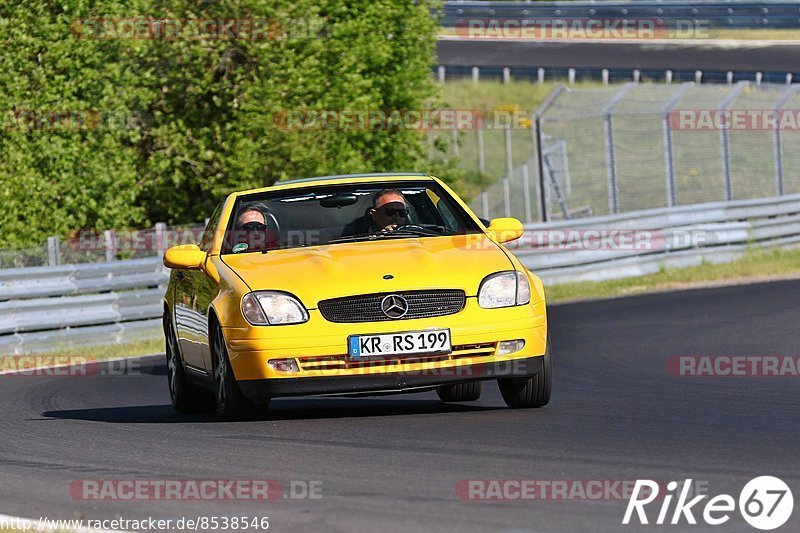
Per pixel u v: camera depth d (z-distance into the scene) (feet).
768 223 223.92
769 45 400.67
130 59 209.05
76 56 199.11
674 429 68.13
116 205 205.87
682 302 161.38
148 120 225.56
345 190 84.02
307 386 71.05
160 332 168.14
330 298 71.46
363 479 56.08
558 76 390.42
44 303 153.07
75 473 61.87
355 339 70.64
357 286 71.82
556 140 281.74
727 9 417.49
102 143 204.03
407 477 56.13
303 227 81.56
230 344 72.28
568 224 195.11
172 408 94.43
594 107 304.71
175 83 221.25
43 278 154.71
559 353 118.32
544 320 74.08
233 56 224.33
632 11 429.38
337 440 67.21
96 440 73.15
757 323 133.28
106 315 160.86
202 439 70.23
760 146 271.69
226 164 221.05
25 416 90.48
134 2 203.82
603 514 47.80
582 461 58.39
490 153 359.46
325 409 85.10
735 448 60.95
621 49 415.03
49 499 55.67
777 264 204.03
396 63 242.58
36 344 151.84
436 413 77.36
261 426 74.02
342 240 80.33
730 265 205.36
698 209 210.79
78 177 201.46
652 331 131.85
